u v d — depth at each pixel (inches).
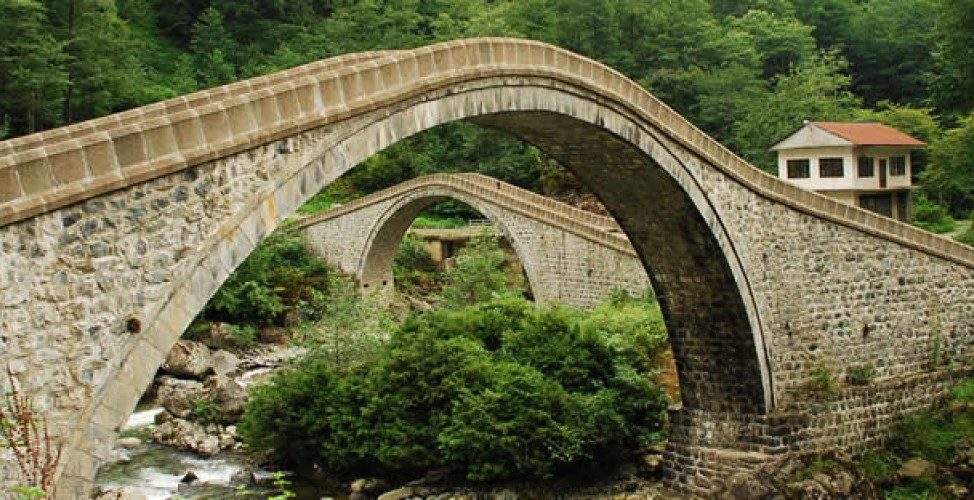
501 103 677.9
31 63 2066.9
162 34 3238.2
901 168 1956.2
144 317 434.3
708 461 910.4
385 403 978.1
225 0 3228.3
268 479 1035.3
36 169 396.5
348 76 553.3
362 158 561.0
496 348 1079.0
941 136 2214.6
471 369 946.1
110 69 2407.7
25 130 2140.7
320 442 1037.8
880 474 895.1
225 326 1766.7
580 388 958.4
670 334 962.1
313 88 529.0
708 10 3169.3
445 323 1101.1
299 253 2262.6
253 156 492.4
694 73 2541.8
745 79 2522.1
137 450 1176.8
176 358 1519.4
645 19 2709.2
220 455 1149.7
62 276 403.5
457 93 641.0
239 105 485.4
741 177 866.8
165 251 445.7
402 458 949.8
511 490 905.5
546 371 976.3
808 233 925.2
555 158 854.5
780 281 903.7
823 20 3189.0
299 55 3041.3
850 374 944.9
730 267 859.4
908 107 2471.7
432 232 2416.3
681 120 828.6
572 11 2657.5
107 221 422.3
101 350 416.5
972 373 1021.2
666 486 945.5
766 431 885.8
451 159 2687.0
